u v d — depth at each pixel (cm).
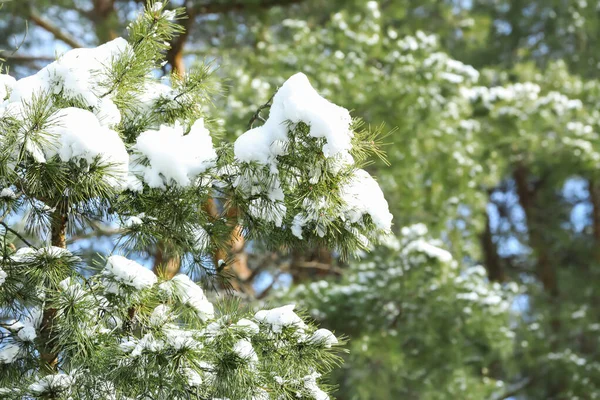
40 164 371
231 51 1182
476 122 1212
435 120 1070
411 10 1529
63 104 406
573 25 1850
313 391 414
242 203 408
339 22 1111
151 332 393
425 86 1064
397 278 957
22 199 397
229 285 443
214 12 1060
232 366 388
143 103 448
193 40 1239
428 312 959
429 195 1118
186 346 383
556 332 1620
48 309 423
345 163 393
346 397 988
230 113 941
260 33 1205
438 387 996
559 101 1311
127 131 441
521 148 1398
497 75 1628
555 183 1495
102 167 373
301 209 418
